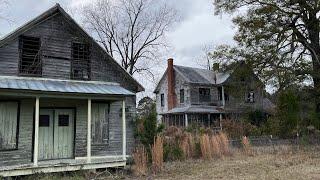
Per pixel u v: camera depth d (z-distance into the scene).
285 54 31.84
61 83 18.69
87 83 19.91
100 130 20.31
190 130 30.31
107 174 16.78
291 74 31.05
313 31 31.94
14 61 18.02
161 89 54.25
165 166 18.72
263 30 32.31
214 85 49.19
